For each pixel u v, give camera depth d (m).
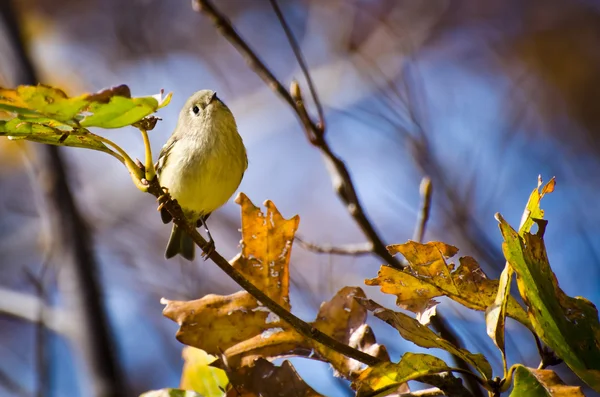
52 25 18.31
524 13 17.08
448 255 4.39
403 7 16.84
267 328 4.62
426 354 3.96
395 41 13.90
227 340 4.55
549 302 4.04
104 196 16.30
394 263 6.80
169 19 18.36
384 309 4.07
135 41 18.17
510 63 16.58
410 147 9.66
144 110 3.95
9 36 13.47
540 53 16.53
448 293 4.44
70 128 4.22
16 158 17.47
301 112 6.70
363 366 4.55
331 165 6.81
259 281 4.70
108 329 11.91
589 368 3.96
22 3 18.09
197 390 4.83
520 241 4.05
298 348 4.61
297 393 4.33
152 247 15.45
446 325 6.06
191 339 4.55
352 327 4.69
